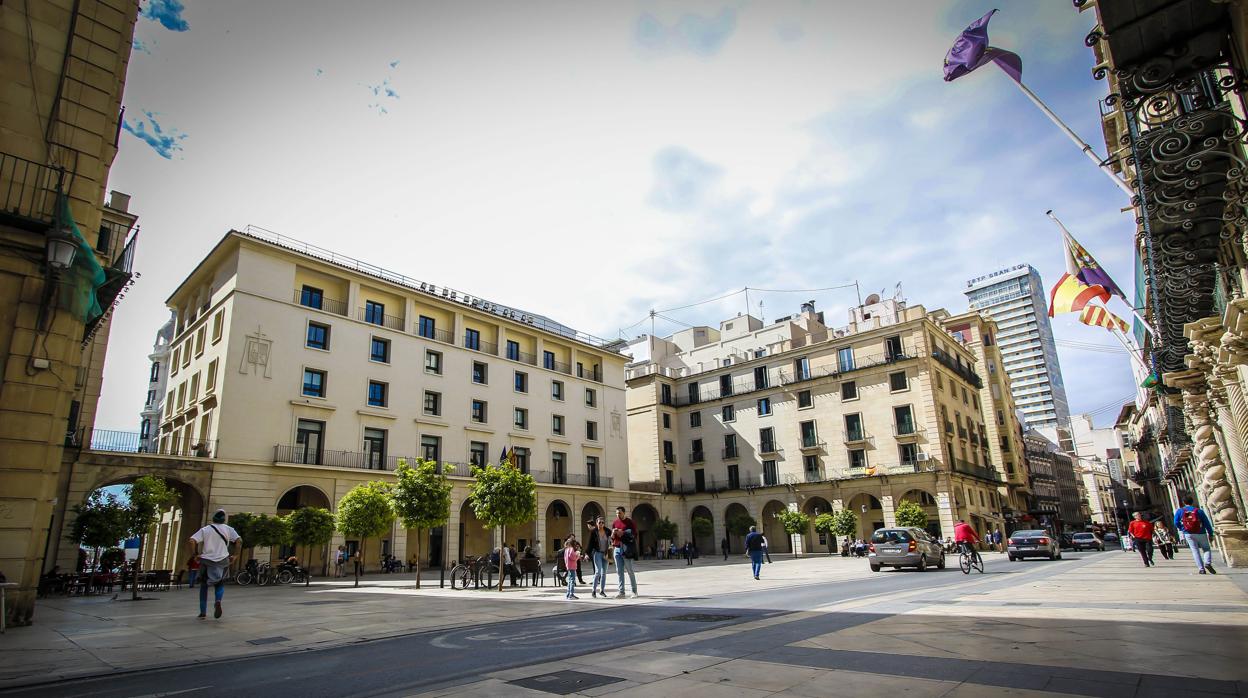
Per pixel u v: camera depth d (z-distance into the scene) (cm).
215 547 1095
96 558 2305
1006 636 652
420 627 933
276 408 3006
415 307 3788
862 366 4588
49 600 1628
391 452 3412
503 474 1927
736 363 5356
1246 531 1533
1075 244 1497
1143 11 667
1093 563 2256
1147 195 925
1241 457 1688
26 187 1004
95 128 1101
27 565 955
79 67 1098
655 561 4306
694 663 573
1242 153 816
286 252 3195
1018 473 5400
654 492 5172
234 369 2905
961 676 481
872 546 2158
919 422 4247
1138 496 8706
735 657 595
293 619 1061
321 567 3094
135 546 4475
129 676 619
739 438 5222
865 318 5400
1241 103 797
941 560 2280
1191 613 766
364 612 1170
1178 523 1481
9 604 933
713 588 1548
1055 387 13375
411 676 583
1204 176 863
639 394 5638
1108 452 10531
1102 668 489
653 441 5428
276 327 3098
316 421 3166
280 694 528
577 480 4500
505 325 4294
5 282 980
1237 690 414
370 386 3434
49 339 1003
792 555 4519
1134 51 720
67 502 2362
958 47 1054
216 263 3259
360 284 3528
